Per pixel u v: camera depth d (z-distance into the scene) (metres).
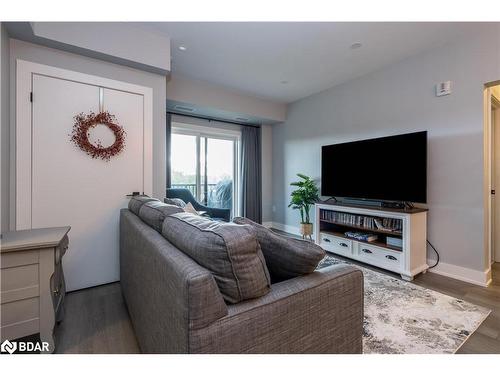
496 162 3.02
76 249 2.26
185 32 2.48
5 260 1.26
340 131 3.78
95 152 2.31
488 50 2.32
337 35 2.51
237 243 0.82
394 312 1.84
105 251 2.40
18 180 1.99
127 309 1.91
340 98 3.77
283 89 4.01
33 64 2.04
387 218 2.86
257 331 0.81
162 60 2.53
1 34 1.79
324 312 1.00
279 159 5.04
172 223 1.15
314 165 4.25
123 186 2.47
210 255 0.81
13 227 1.98
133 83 2.51
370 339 1.52
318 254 1.02
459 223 2.51
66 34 2.07
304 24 2.34
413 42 2.61
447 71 2.59
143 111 2.57
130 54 2.36
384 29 2.40
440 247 2.64
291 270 1.06
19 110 2.00
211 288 0.74
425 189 2.57
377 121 3.26
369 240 2.92
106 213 2.39
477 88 2.39
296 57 2.95
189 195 3.82
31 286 1.31
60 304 1.69
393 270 2.60
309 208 4.39
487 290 2.24
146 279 1.22
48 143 2.12
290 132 4.74
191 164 4.48
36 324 1.33
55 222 2.16
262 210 5.14
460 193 2.51
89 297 2.13
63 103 2.17
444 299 2.05
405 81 2.96
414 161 2.66
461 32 2.43
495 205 3.02
